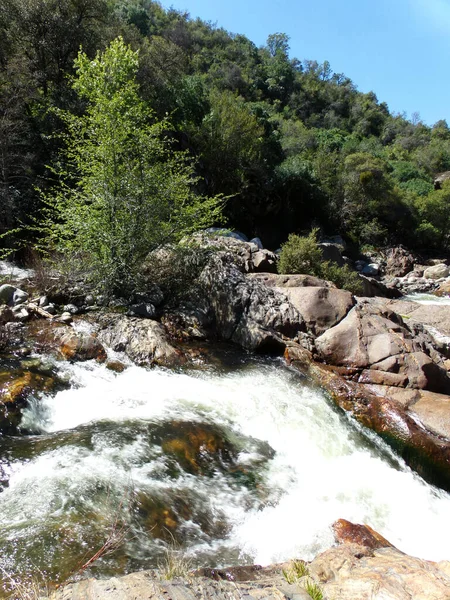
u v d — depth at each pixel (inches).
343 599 107.0
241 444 228.8
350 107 3221.0
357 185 1350.9
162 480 184.1
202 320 365.1
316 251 545.6
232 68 2413.9
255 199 1083.3
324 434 261.0
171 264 395.5
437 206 1461.6
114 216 345.4
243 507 187.0
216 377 294.2
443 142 2869.1
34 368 249.4
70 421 219.3
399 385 318.3
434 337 437.7
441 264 1096.2
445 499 237.5
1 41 709.9
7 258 493.0
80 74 354.9
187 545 156.8
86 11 821.2
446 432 277.9
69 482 167.5
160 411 236.4
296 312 376.5
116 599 96.2
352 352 342.6
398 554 143.3
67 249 354.9
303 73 3622.0
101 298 350.6
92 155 345.4
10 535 138.3
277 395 282.4
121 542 142.9
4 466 173.6
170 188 357.1
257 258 512.7
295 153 1736.0
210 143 1007.0
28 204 570.9
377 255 1227.2
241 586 112.2
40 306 327.9
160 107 916.0
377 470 245.1
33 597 104.2
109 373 269.0
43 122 650.8
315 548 169.3
